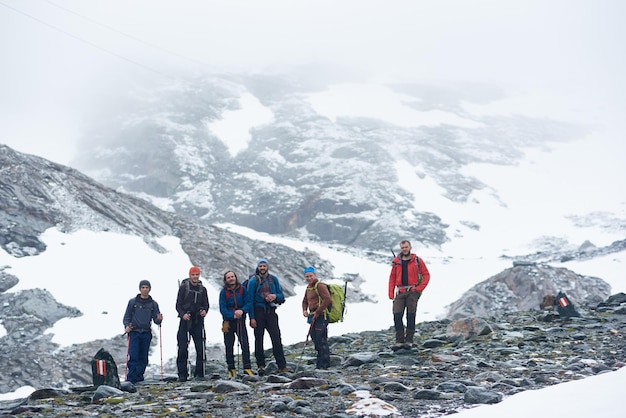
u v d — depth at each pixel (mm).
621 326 14539
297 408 7383
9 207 39625
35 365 26953
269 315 11906
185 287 12750
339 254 56781
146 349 13320
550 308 20688
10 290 32531
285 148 176375
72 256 37281
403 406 7426
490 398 7316
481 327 14469
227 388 9469
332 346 16938
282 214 140125
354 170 153375
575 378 8758
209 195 155625
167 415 7523
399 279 13750
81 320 30891
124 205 47750
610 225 127062
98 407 8602
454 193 149375
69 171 48719
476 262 59844
